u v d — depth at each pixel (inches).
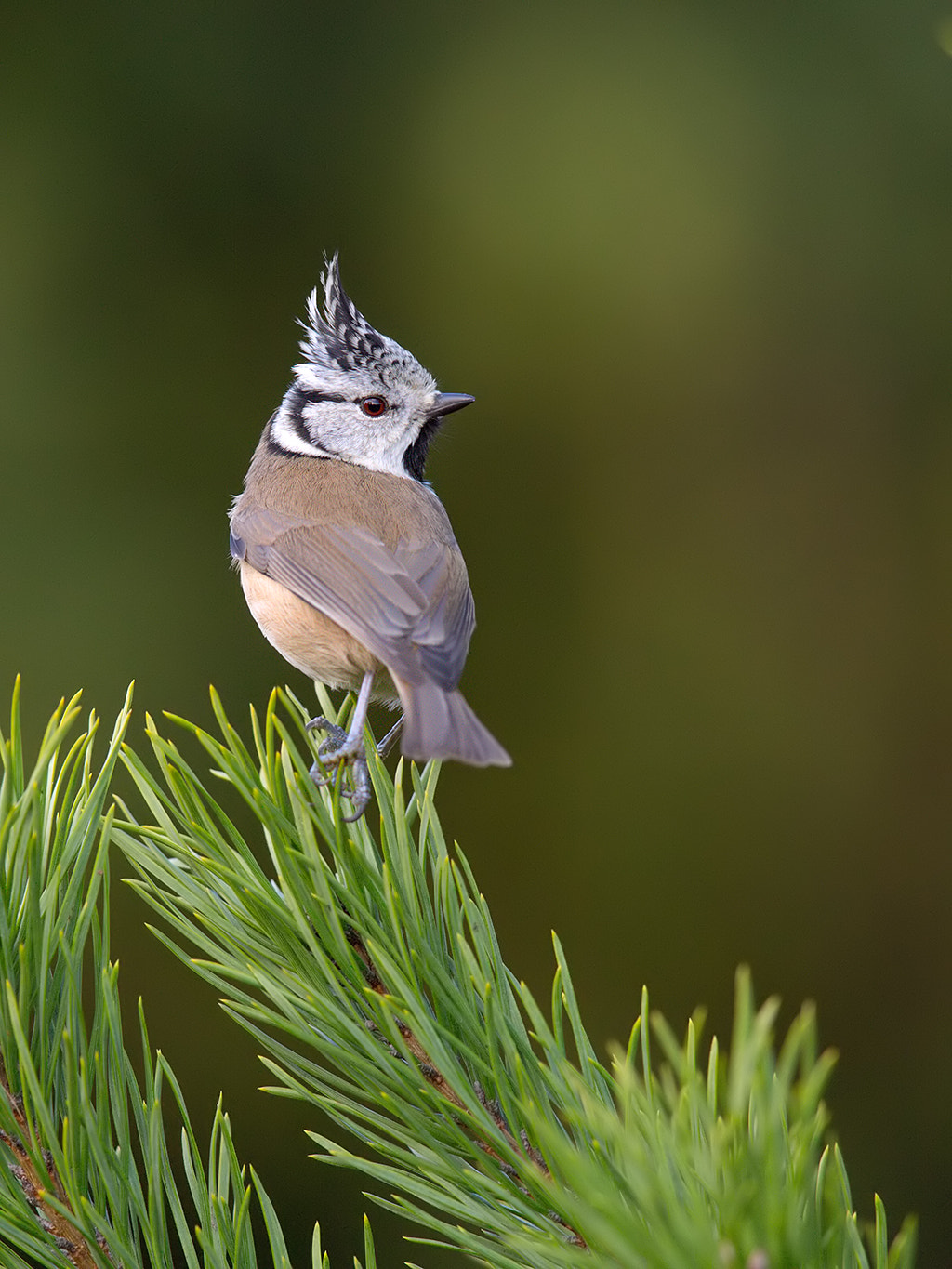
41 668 384.8
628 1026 420.5
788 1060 83.2
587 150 419.5
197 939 143.1
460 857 147.3
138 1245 128.5
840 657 455.5
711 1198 100.3
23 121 403.2
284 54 416.8
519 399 449.4
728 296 432.8
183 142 411.8
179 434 407.8
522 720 451.8
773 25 428.1
